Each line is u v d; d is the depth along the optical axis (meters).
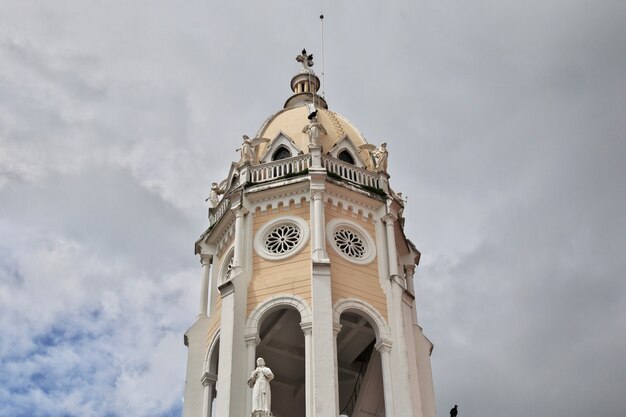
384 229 42.50
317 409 34.72
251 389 36.25
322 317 37.38
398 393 37.19
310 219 40.97
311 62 55.59
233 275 39.84
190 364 40.59
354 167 43.97
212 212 45.72
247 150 44.66
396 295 40.16
